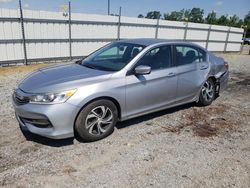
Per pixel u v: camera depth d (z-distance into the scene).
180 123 4.48
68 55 12.62
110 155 3.29
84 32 12.84
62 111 3.22
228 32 22.06
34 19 10.97
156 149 3.50
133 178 2.82
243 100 6.16
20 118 3.50
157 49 4.33
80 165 3.04
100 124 3.65
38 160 3.11
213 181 2.84
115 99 3.70
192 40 18.97
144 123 4.39
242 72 10.95
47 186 2.65
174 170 3.01
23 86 3.59
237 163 3.24
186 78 4.72
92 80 3.52
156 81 4.18
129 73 3.86
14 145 3.45
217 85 5.73
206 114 5.00
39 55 11.61
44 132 3.29
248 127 4.45
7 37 10.40
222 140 3.88
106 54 4.55
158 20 15.92
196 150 3.52
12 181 2.69
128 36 14.74
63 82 3.41
